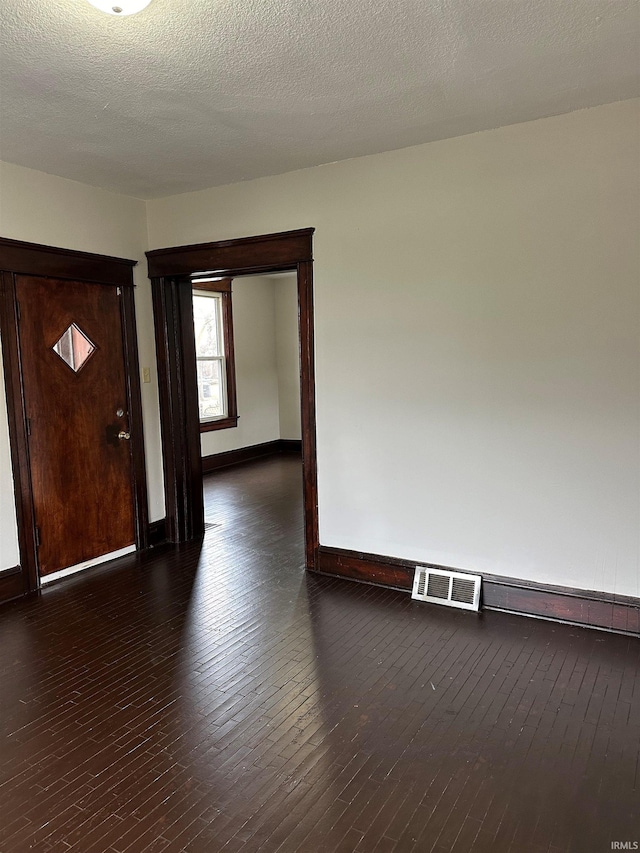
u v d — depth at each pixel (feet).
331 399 12.02
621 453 9.41
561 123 9.36
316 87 8.06
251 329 26.21
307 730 7.24
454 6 6.21
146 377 14.30
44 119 8.99
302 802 6.07
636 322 9.12
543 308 9.80
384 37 6.79
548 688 8.01
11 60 7.09
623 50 7.27
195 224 13.30
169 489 14.69
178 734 7.23
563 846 5.43
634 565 9.48
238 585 11.95
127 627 10.14
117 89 7.98
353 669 8.63
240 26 6.45
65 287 12.27
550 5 6.23
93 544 13.12
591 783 6.21
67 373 12.41
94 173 11.78
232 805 6.05
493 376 10.33
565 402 9.77
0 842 5.66
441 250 10.57
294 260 12.09
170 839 5.64
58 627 10.19
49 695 8.14
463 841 5.52
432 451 11.05
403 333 11.11
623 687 7.99
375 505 11.79
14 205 11.18
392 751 6.81
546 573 10.18
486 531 10.66
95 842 5.63
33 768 6.68
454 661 8.80
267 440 27.50
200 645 9.46
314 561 12.62
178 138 9.88
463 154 10.19
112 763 6.74
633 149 8.91
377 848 5.47
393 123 9.47
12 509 11.39
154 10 6.07
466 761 6.60
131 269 13.70
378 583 11.84
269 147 10.43
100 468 13.21
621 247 9.13
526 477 10.21
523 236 9.85
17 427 11.43
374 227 11.17
